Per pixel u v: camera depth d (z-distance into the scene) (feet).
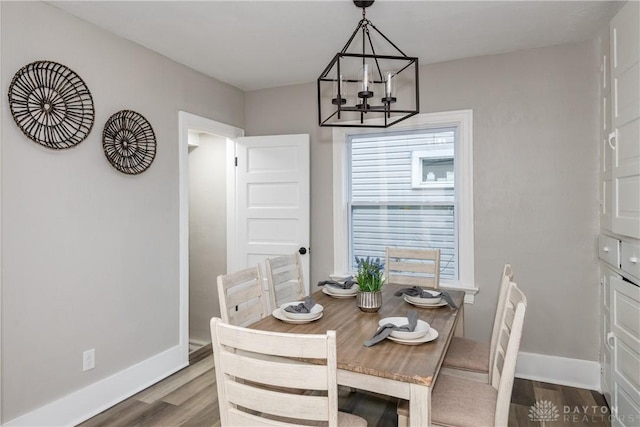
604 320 8.55
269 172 12.33
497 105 9.91
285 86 12.54
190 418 7.91
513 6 7.50
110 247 8.52
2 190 6.57
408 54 9.87
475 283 10.21
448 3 7.38
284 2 7.32
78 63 7.81
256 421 4.13
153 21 8.04
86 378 7.99
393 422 7.88
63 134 7.50
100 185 8.29
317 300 7.86
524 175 9.68
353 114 11.57
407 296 7.66
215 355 4.24
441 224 11.01
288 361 5.45
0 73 6.54
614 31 7.22
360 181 11.96
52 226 7.36
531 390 9.05
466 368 6.87
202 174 13.83
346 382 4.91
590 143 9.07
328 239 12.09
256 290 7.50
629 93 6.52
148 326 9.47
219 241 13.61
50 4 7.29
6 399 6.66
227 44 9.24
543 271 9.55
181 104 10.48
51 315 7.34
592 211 9.07
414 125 10.80
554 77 9.37
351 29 8.48
